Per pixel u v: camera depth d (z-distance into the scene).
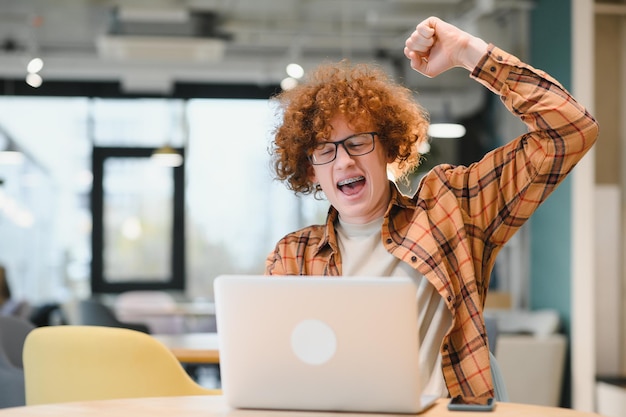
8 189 12.78
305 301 1.98
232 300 2.03
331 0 10.02
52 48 12.00
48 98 12.73
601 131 7.97
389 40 11.76
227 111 12.97
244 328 2.03
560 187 8.12
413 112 2.76
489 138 11.40
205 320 10.74
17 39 11.74
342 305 1.96
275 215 12.99
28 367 3.15
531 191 2.46
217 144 12.95
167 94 12.88
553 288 8.30
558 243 8.18
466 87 11.64
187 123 12.93
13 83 12.59
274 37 11.49
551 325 8.01
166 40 10.42
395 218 2.60
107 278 12.95
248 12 10.54
